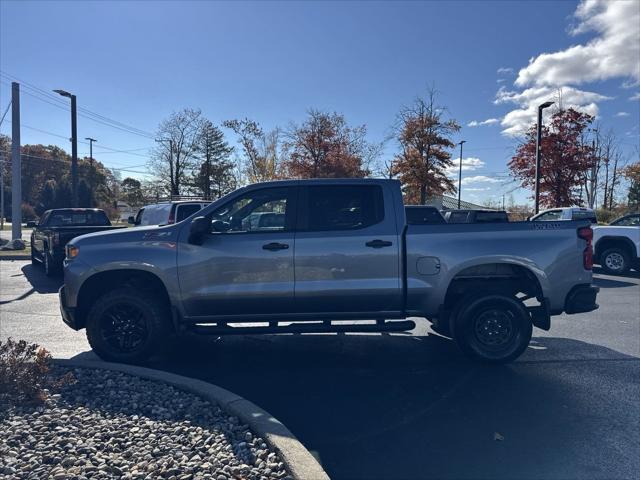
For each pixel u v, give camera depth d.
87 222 16.81
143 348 6.05
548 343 7.19
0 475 3.23
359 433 4.29
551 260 6.05
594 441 4.11
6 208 75.81
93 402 4.60
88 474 3.29
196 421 4.25
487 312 6.09
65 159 91.00
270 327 6.05
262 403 4.97
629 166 37.06
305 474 3.33
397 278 5.97
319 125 38.41
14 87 22.61
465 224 6.07
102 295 6.21
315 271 5.93
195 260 5.95
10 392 4.43
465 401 4.99
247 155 43.00
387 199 6.07
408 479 3.56
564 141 27.84
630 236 14.61
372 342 7.35
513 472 3.64
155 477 3.29
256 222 6.09
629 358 6.42
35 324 8.38
